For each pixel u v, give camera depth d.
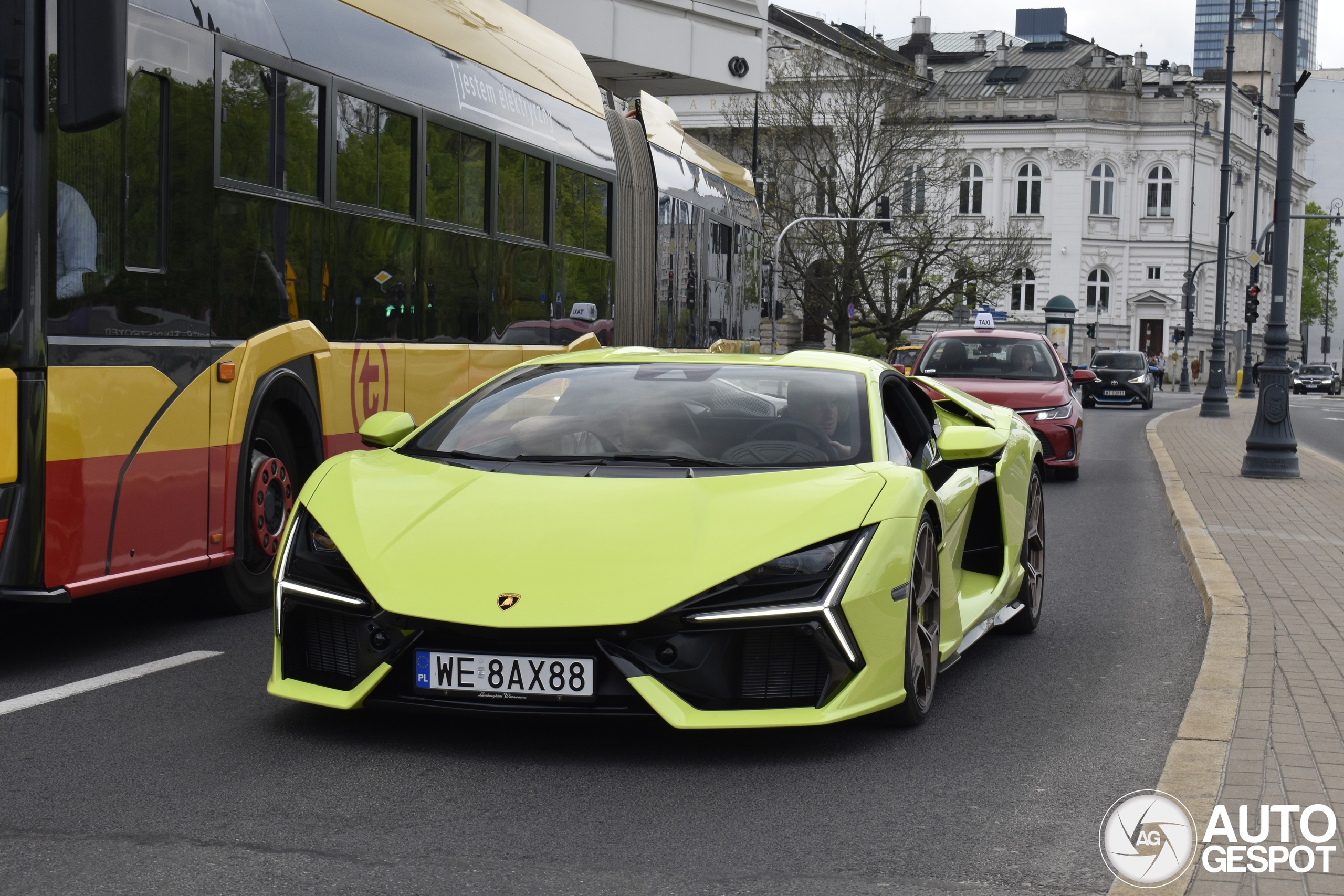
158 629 6.97
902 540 4.86
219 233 6.74
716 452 5.30
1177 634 7.34
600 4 22.39
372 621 4.53
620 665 4.39
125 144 6.07
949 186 54.78
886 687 4.76
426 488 5.04
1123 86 81.94
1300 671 6.00
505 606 4.41
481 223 9.85
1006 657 6.66
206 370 6.67
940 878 3.68
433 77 9.10
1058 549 10.79
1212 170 80.62
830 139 52.16
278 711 5.24
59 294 5.68
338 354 7.86
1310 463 19.66
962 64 90.50
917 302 55.88
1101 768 4.76
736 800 4.30
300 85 7.46
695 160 16.66
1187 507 12.80
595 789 4.36
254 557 7.30
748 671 4.52
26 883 3.51
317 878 3.57
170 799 4.20
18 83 5.54
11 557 5.54
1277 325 16.56
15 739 4.88
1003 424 7.18
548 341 11.22
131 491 6.15
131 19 6.08
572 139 11.80
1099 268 79.69
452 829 3.97
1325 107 124.31
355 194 8.06
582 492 4.91
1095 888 3.62
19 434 5.57
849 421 5.53
